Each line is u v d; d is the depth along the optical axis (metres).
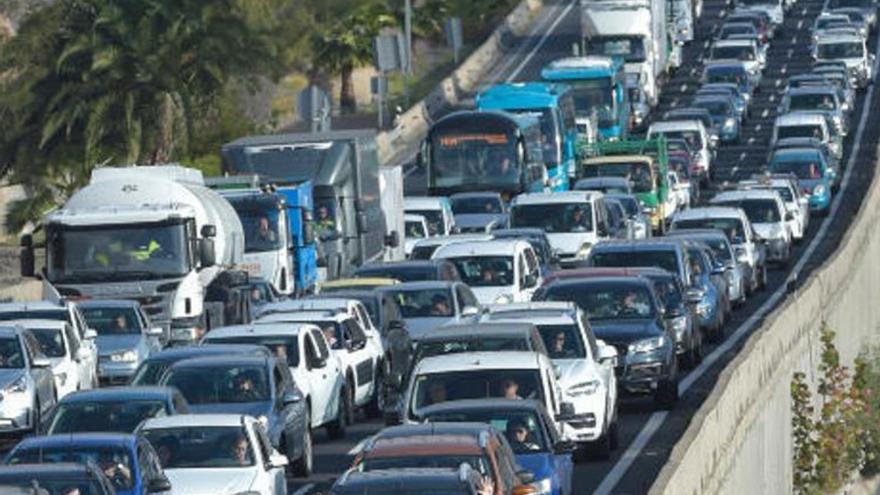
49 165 140.50
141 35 140.12
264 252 101.00
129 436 49.91
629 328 75.94
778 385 77.81
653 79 193.00
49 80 139.62
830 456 85.81
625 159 143.50
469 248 95.44
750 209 131.62
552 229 114.56
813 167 156.50
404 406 56.22
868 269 122.94
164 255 90.81
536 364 56.97
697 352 88.06
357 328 78.44
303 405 64.62
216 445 52.91
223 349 66.69
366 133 114.94
